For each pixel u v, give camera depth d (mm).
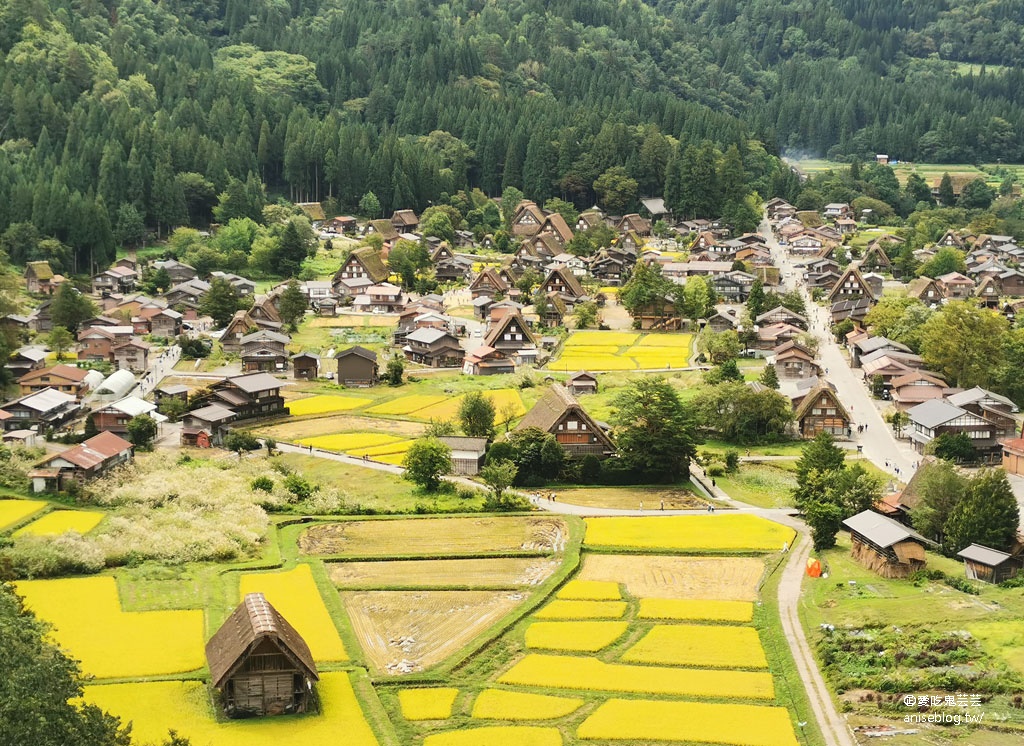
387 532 106312
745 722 69375
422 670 77062
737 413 142000
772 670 76688
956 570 93438
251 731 67812
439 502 114688
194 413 134875
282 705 70750
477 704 72250
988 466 130250
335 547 102625
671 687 74125
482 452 125312
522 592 91688
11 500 109938
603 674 76125
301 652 72250
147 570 93688
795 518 111125
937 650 77188
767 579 93812
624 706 71500
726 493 120312
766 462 132375
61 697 55625
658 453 123062
